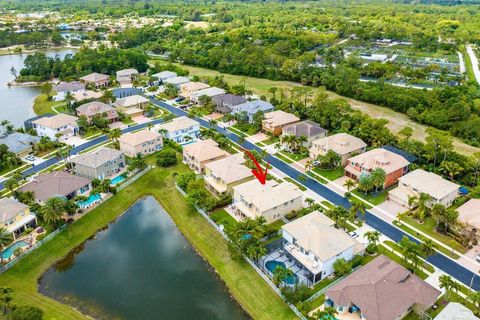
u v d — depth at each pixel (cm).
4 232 8844
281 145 14300
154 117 17538
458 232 9431
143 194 11869
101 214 10800
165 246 9731
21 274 8681
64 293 8275
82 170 12438
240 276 8481
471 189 11356
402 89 19150
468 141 14775
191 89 19700
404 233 9606
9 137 14425
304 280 8169
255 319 7531
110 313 7769
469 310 6900
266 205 9831
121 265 9112
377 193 11344
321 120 15600
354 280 7594
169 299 8100
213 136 14712
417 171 11494
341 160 12731
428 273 8331
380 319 6819
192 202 10500
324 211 10194
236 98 17962
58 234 9900
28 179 12212
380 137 13638
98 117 16325
